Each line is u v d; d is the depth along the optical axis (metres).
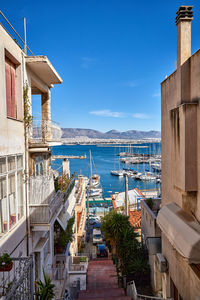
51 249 12.10
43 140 9.92
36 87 12.45
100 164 138.75
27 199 8.94
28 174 9.12
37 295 6.41
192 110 6.53
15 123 8.10
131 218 29.61
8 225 7.28
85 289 13.16
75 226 21.86
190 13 7.21
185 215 7.07
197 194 6.66
